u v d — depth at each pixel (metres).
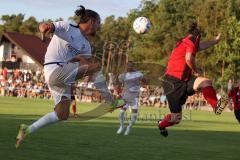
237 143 23.12
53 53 14.03
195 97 73.50
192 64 17.64
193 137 25.17
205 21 105.31
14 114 35.16
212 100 17.84
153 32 119.94
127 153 17.36
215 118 48.22
